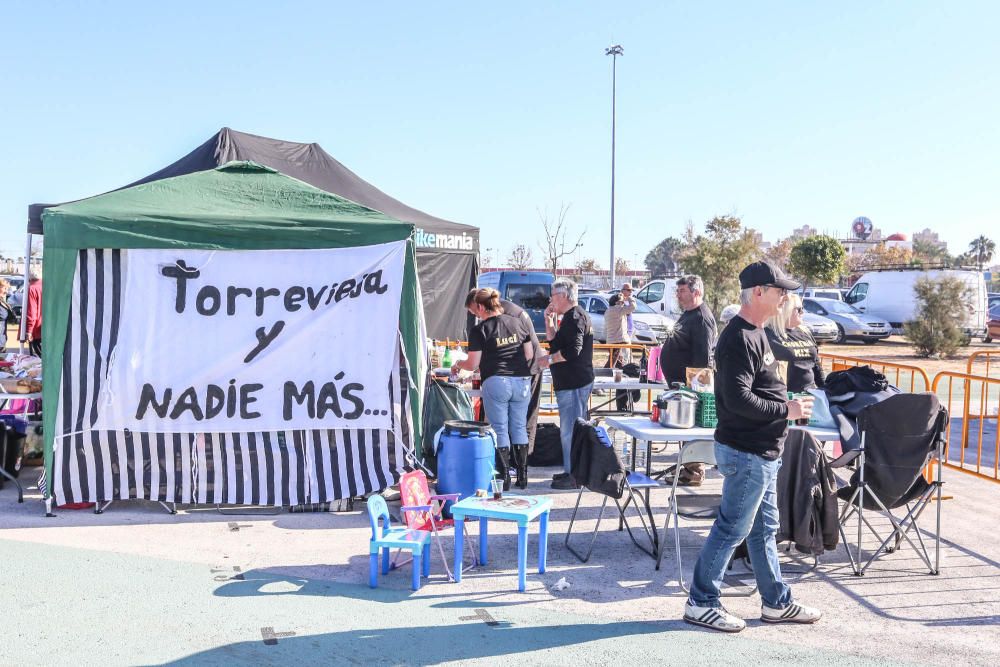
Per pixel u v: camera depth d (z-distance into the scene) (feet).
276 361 22.33
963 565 18.48
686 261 98.99
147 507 22.17
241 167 25.04
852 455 17.53
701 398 18.72
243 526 20.67
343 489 22.30
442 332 39.04
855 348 78.89
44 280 21.38
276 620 14.74
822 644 14.05
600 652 13.60
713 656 13.48
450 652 13.53
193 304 22.06
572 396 24.41
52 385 21.30
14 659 12.86
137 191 23.11
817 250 134.92
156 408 21.75
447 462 20.70
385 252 22.95
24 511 21.48
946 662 13.39
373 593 16.25
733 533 14.32
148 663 12.87
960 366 63.62
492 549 19.30
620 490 17.49
